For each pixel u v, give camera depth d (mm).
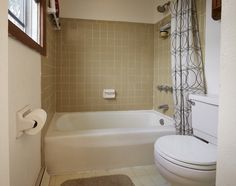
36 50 1298
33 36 1518
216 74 1713
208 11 1781
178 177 1189
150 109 2939
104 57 2748
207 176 1130
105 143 1897
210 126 1489
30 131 921
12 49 819
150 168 1955
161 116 2578
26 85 1062
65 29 2621
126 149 1948
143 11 2826
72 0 2619
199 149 1306
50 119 2193
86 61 2703
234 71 536
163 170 1273
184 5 1864
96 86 2756
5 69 535
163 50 2609
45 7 1647
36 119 912
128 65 2832
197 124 1642
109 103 2816
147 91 2924
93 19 2684
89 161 1879
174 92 1994
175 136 1571
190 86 1851
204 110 1553
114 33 2756
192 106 1706
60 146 1802
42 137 1685
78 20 2646
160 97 2729
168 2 2375
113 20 2742
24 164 1026
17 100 889
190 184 1173
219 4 1432
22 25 1275
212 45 1748
